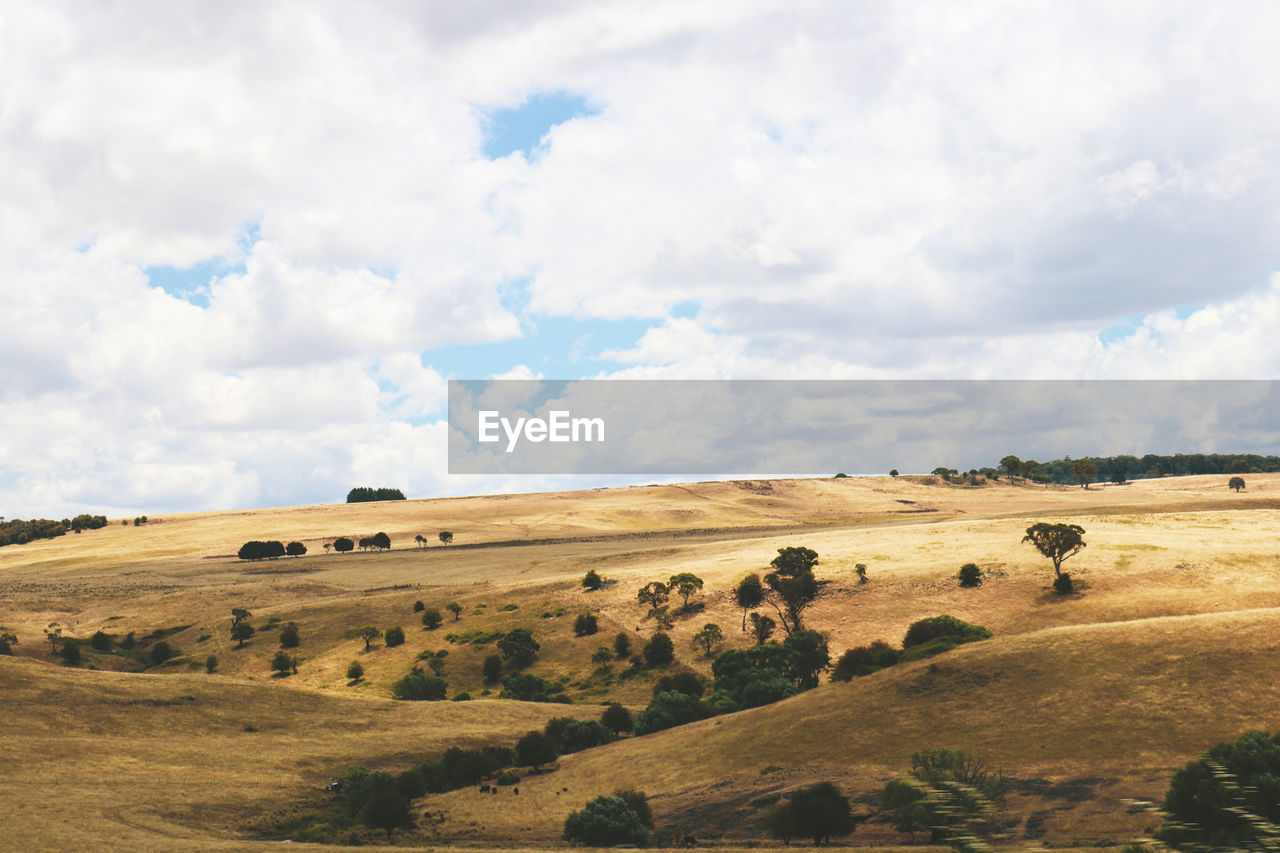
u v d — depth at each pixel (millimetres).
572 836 45750
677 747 62969
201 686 83250
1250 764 37250
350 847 42750
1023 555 120438
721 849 41688
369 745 71188
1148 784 43094
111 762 60938
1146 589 103250
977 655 63438
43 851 40781
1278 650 55375
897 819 40781
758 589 116500
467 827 50000
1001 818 40312
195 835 46719
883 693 61375
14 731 65500
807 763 54438
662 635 106250
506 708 86250
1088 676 56844
